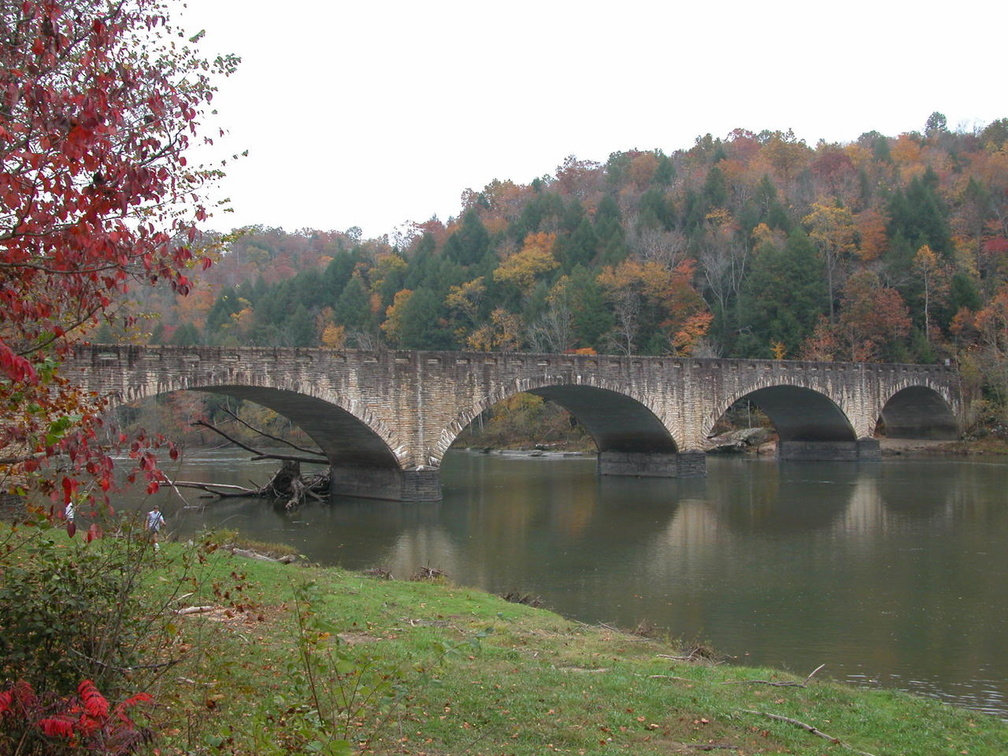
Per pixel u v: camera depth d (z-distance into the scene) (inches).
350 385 1764.3
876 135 6220.5
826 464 2834.6
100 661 335.3
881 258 3959.2
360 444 1932.8
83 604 347.3
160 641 434.6
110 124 383.2
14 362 288.8
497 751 446.6
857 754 493.0
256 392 1681.8
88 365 1427.2
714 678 641.6
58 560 358.3
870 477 2389.3
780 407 2938.0
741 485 2244.1
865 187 4808.1
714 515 1742.1
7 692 284.0
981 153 5221.5
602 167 6200.8
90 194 355.3
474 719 492.4
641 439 2517.2
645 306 3956.7
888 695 631.2
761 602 1031.6
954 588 1101.1
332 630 451.5
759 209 4601.4
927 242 3865.7
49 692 313.1
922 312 3673.7
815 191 4825.3
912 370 3031.5
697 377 2415.1
